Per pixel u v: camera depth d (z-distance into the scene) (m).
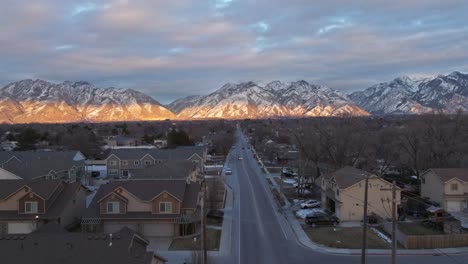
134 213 50.00
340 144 88.94
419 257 41.38
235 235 49.38
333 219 53.59
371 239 47.31
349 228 51.91
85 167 95.06
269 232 50.56
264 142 173.38
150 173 67.88
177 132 148.50
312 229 51.78
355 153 93.19
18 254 28.89
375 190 55.81
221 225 53.78
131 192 50.44
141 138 175.38
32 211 48.84
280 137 174.62
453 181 60.09
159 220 49.22
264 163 118.25
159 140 164.00
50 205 49.97
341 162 87.06
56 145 141.25
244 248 44.62
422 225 52.91
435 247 44.16
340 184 56.31
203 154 101.50
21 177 67.62
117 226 49.47
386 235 49.28
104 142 153.75
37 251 29.19
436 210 54.56
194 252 37.59
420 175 74.12
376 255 42.16
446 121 105.19
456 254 42.22
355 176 57.78
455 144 86.31
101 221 49.22
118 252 29.27
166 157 95.94
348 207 55.62
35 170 71.25
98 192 52.22
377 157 95.38
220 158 129.88
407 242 44.16
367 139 96.06
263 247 44.94
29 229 48.16
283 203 66.88
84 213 51.16
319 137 97.50
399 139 97.38
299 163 89.25
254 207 63.78
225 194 72.69
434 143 85.69
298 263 40.06
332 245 45.25
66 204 50.97
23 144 133.12
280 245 45.56
